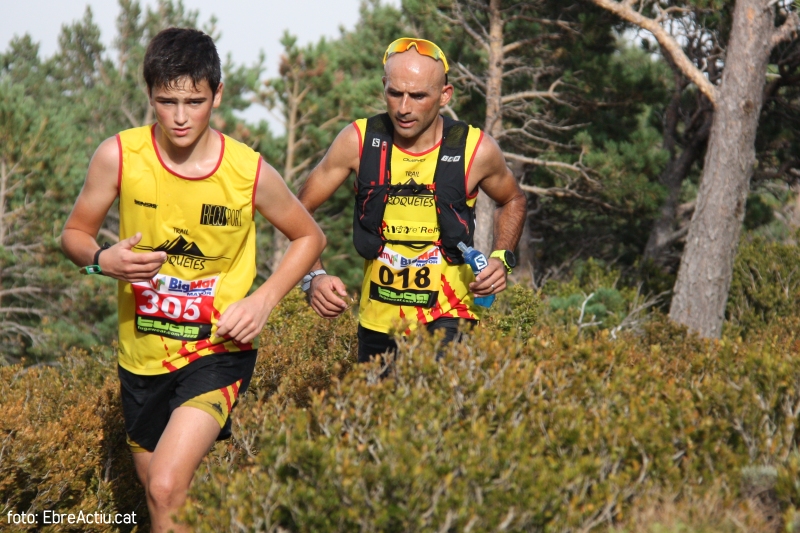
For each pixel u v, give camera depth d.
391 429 5.32
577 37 33.81
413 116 7.45
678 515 5.04
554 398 5.99
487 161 7.84
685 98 40.31
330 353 11.97
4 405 9.75
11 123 35.88
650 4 32.44
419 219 7.87
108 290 38.00
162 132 6.42
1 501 8.74
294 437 5.19
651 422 5.51
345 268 42.91
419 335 6.41
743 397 5.94
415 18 38.81
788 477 5.07
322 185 8.17
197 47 6.09
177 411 6.56
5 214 36.47
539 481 4.94
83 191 6.60
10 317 39.41
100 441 10.00
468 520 4.82
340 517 4.91
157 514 6.14
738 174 27.66
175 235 6.58
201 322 6.77
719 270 27.92
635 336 16.94
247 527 5.14
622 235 44.72
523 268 41.38
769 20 27.41
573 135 36.91
